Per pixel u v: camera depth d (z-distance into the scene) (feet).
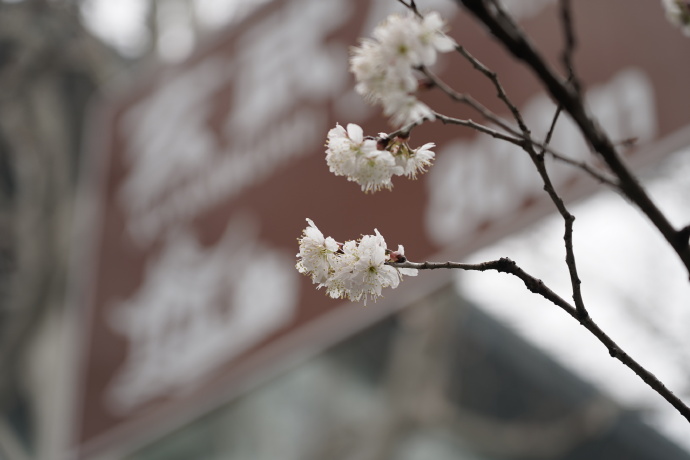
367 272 4.66
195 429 29.01
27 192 36.14
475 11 3.73
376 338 27.27
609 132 9.80
